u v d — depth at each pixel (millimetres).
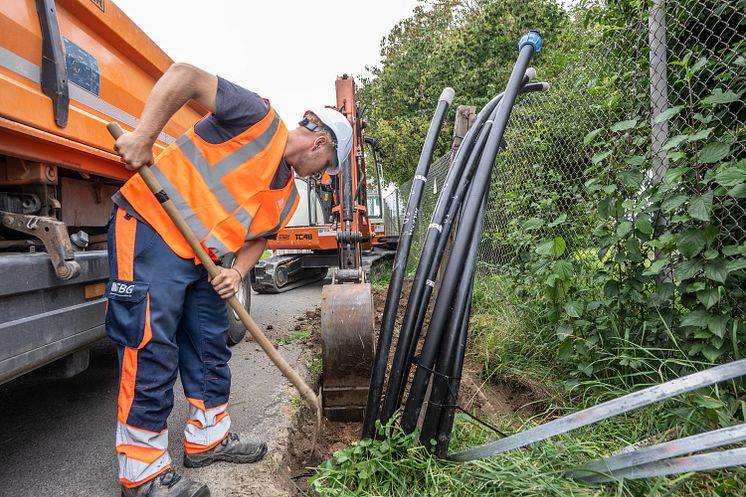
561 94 3697
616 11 2932
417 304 2111
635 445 1859
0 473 2047
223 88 1618
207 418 2029
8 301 1593
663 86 2434
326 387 2637
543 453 1890
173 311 1714
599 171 2975
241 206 1750
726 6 2197
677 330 2285
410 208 2309
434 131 2424
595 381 2389
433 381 1982
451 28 11945
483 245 5551
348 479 1938
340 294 2684
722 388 2027
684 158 2191
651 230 2191
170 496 1684
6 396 2961
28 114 1753
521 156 4332
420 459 1917
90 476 2021
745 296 2074
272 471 2035
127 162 1533
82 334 2023
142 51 2674
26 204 1981
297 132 1903
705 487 1668
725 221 2254
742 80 2227
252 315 5586
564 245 2488
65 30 2049
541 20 8930
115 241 1719
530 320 3307
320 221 7949
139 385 1688
